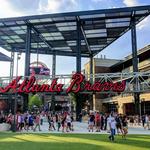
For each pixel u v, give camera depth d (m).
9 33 58.59
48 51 72.19
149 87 44.06
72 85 42.53
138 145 17.92
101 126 32.06
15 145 17.92
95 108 82.38
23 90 43.28
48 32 57.66
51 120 32.62
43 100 94.12
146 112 61.94
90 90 42.47
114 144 18.50
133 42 49.34
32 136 24.58
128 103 68.38
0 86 46.31
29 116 32.28
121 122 23.08
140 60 71.31
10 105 55.88
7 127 32.41
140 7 47.00
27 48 52.31
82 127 36.72
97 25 53.28
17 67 41.50
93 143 19.12
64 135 25.66
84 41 63.78
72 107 83.31
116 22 51.84
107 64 88.56
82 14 48.84
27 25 53.09
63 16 49.53
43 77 45.66
